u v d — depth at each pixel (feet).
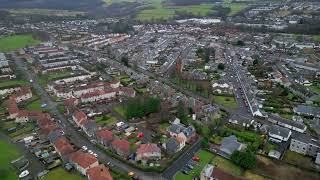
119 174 548.72
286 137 654.94
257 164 574.97
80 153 583.17
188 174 552.00
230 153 603.67
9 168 574.15
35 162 596.29
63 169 572.51
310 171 556.92
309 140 631.15
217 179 509.35
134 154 603.26
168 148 613.11
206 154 613.93
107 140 636.89
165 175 551.18
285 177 538.88
